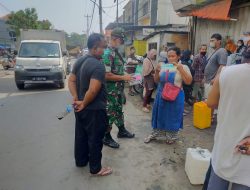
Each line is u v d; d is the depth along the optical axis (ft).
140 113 22.34
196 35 34.63
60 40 50.52
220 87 6.32
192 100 24.71
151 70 22.07
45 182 11.05
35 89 35.19
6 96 29.86
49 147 14.76
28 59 34.22
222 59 16.80
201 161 10.53
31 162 12.87
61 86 35.91
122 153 13.84
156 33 50.26
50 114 21.83
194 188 10.68
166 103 14.48
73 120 20.08
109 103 14.15
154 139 15.66
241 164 6.06
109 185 10.82
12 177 11.44
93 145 10.98
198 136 16.58
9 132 17.25
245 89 5.85
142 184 10.93
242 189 6.18
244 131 5.96
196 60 22.79
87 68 10.53
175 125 14.67
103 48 10.92
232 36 26.91
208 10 26.17
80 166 12.28
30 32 48.83
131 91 30.66
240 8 25.49
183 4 30.89
